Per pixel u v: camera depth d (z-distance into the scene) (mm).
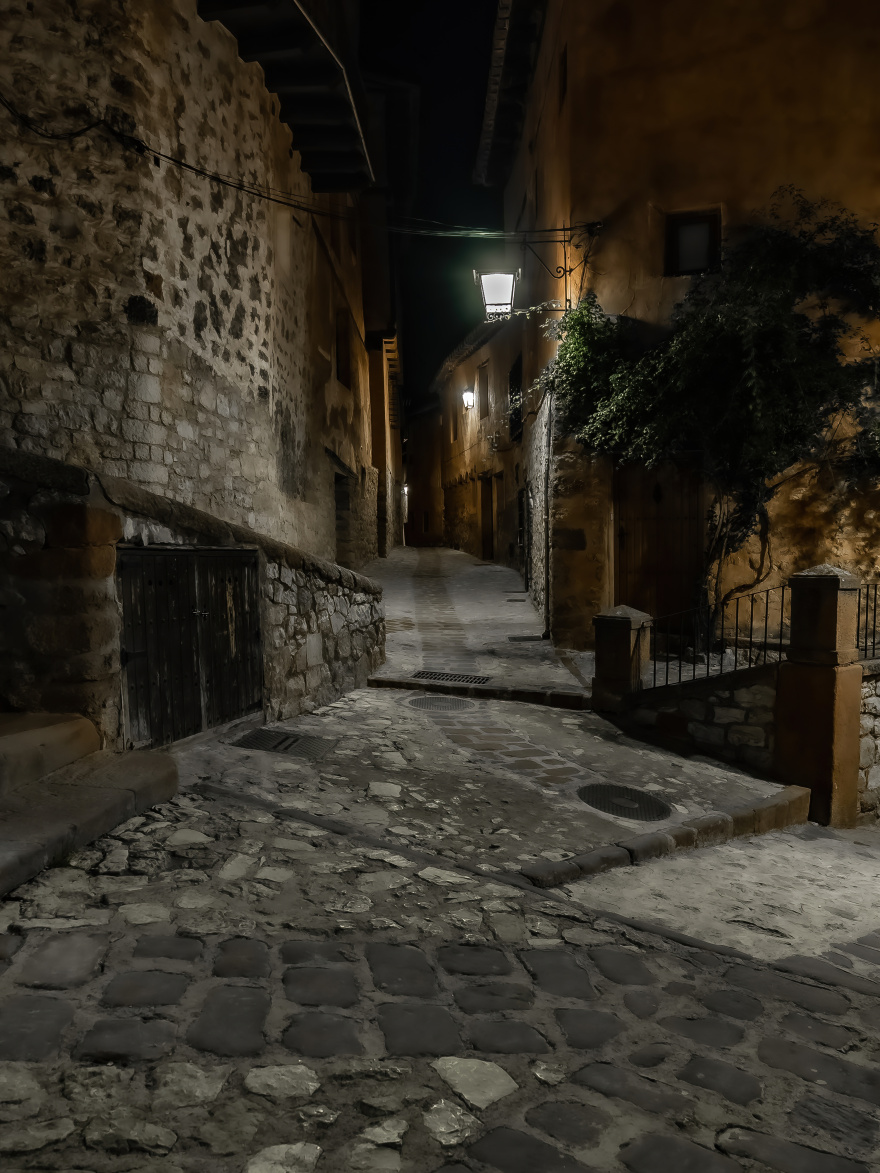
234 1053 2096
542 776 5484
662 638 9219
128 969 2480
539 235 11789
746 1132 1948
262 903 3031
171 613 4801
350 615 7684
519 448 15500
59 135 6480
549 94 10625
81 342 6582
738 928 3602
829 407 8141
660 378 8406
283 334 10047
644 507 9336
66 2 6469
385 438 21344
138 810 3766
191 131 7531
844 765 6125
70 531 4059
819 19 8344
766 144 8500
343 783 4789
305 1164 1717
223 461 8242
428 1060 2141
